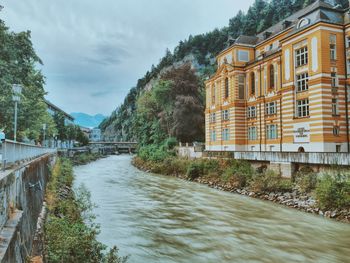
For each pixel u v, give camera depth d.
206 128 60.75
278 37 47.62
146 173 54.53
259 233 18.58
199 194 32.03
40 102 42.03
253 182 31.55
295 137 37.66
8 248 6.50
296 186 28.14
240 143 50.56
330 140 33.59
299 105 37.59
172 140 66.44
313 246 16.33
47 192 22.47
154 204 27.05
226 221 21.30
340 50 34.75
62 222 14.30
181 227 19.92
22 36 28.66
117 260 12.09
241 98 51.09
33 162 16.72
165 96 71.06
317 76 34.16
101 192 33.31
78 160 82.12
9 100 26.42
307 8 48.16
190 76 72.06
